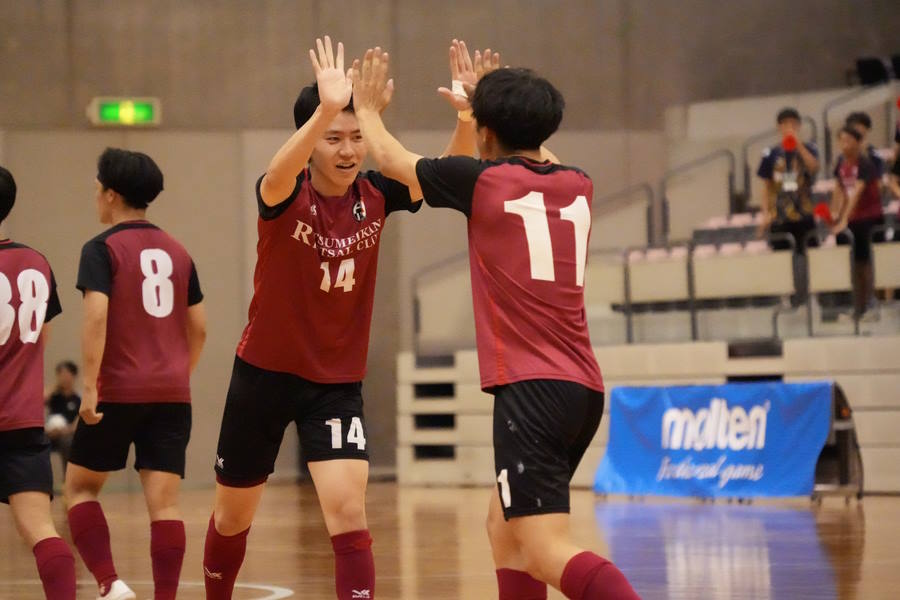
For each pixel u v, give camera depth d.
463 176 10.48
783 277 35.84
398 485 42.62
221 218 48.53
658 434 33.91
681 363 36.59
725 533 23.66
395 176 10.84
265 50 48.94
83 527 15.28
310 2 49.16
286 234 11.60
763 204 39.03
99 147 47.94
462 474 41.81
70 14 47.97
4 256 13.22
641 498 33.69
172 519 15.36
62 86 47.84
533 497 10.01
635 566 18.94
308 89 12.20
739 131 49.25
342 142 11.55
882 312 34.50
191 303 16.17
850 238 34.78
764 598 15.45
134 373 15.27
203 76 48.66
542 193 10.52
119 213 15.82
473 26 49.94
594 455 37.97
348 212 11.84
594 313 39.09
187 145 48.41
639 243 46.47
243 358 12.19
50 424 39.97
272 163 11.23
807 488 30.34
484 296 10.48
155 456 15.53
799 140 38.19
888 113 45.16
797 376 34.59
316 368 12.02
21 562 21.97
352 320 12.14
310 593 17.08
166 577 15.16
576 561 9.78
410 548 22.62
